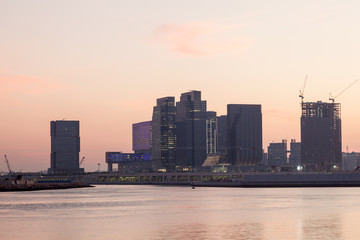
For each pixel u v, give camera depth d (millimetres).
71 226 128750
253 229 119562
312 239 103062
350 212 164000
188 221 139000
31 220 145000
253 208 184750
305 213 161375
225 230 118062
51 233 115438
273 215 155125
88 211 176375
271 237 106188
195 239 104312
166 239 104562
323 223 131125
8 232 117812
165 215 158125
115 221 140500
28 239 106875
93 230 120125
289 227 122875
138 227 125438
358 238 104312
